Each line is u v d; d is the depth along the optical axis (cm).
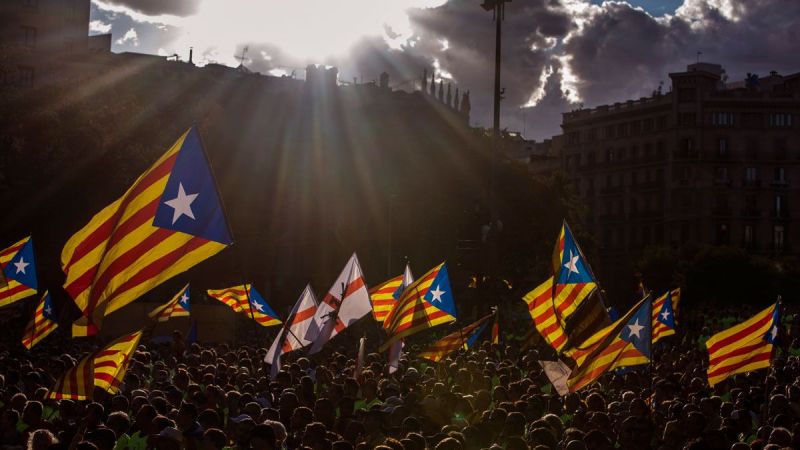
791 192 11138
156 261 1109
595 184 12050
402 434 1109
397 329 2022
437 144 7406
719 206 11062
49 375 1614
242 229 8238
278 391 1533
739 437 1212
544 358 2667
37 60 7919
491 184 3694
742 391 1586
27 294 2108
